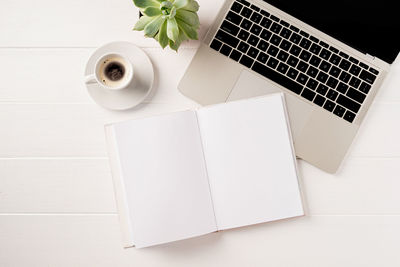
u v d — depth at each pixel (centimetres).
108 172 76
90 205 76
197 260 75
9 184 76
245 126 72
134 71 72
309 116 71
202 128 73
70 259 75
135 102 72
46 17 76
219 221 73
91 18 76
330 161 71
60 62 76
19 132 76
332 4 71
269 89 72
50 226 76
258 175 72
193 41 75
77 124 76
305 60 71
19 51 76
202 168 73
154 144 72
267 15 72
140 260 75
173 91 75
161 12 63
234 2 72
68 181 76
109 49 73
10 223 76
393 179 73
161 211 72
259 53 72
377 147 73
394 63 73
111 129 73
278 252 74
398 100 73
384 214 73
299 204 72
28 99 76
